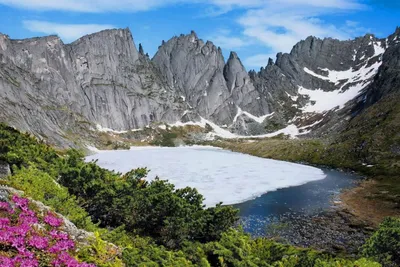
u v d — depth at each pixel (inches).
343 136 4596.5
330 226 1631.4
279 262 700.7
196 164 3973.9
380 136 3855.8
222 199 2169.0
